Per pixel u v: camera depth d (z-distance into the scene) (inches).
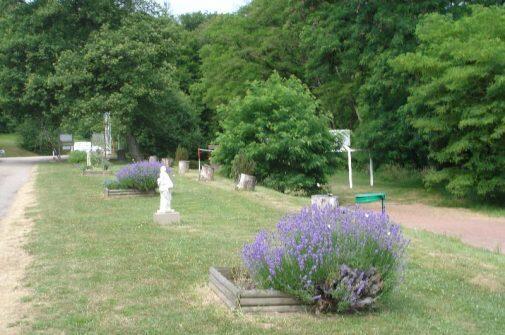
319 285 259.9
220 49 1754.4
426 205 964.6
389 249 274.2
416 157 1344.7
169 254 389.4
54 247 419.5
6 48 1513.3
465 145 890.1
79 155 1477.6
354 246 268.2
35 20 1531.7
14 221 564.7
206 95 1796.3
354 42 1171.9
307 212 299.7
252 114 951.0
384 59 1093.1
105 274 337.4
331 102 1460.4
